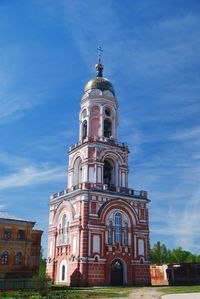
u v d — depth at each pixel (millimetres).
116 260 60688
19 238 60531
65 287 52594
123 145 69750
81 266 56344
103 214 60969
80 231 58750
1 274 56062
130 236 63250
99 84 72125
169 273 64562
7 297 33594
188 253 129875
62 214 65562
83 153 66750
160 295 38000
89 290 46531
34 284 42219
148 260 63719
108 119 70625
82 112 71562
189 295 36125
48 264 65688
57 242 65000
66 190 65625
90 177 64188
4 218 60031
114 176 67375
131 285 59719
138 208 66125
